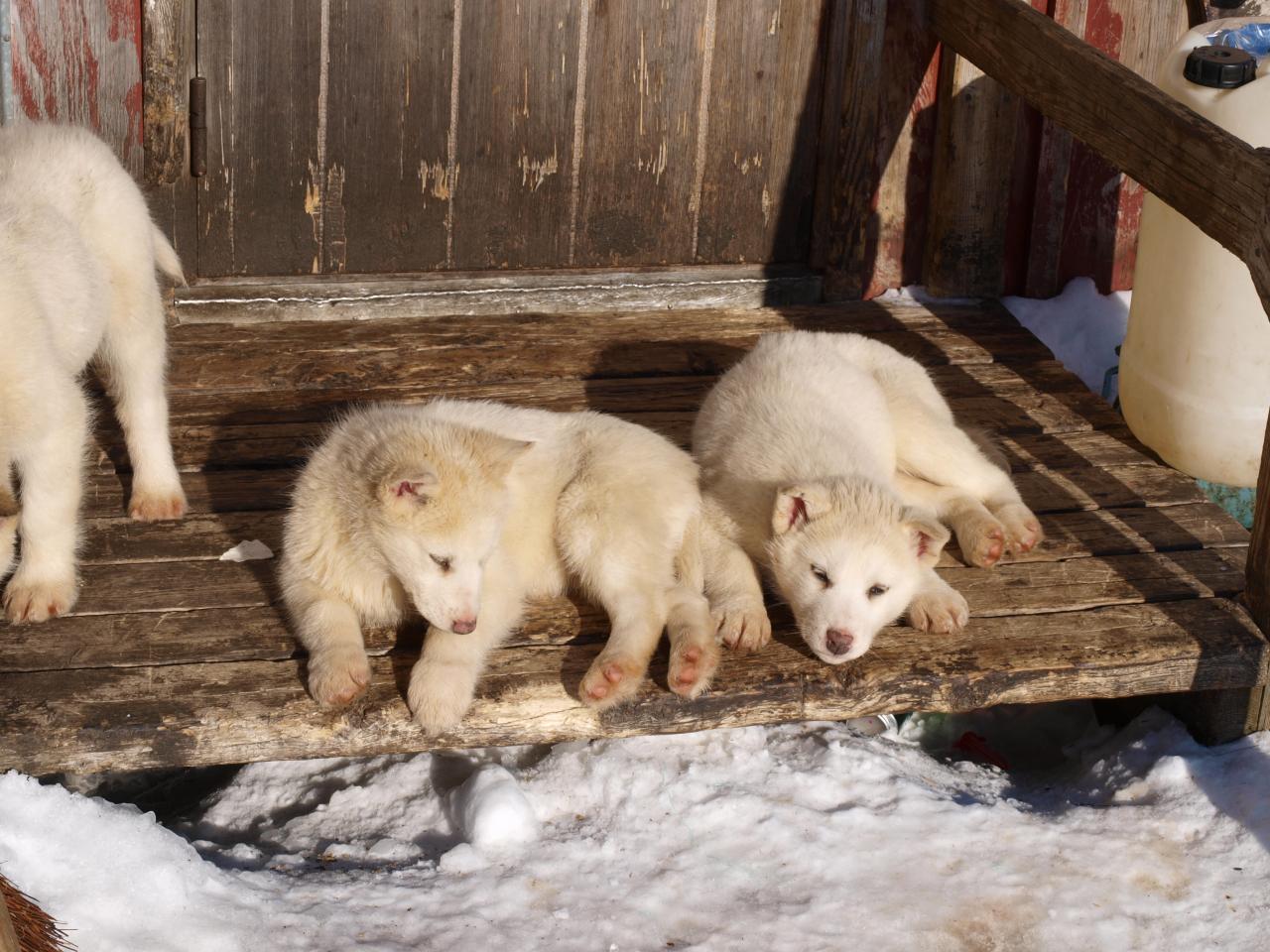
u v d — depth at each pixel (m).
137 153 2.47
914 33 2.63
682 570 2.00
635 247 2.68
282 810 1.93
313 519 1.91
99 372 2.27
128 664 1.89
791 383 2.14
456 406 2.05
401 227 2.59
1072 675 1.95
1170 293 2.25
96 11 2.39
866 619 1.92
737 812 1.87
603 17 2.54
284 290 2.56
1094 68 2.20
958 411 2.41
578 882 1.79
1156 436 2.30
